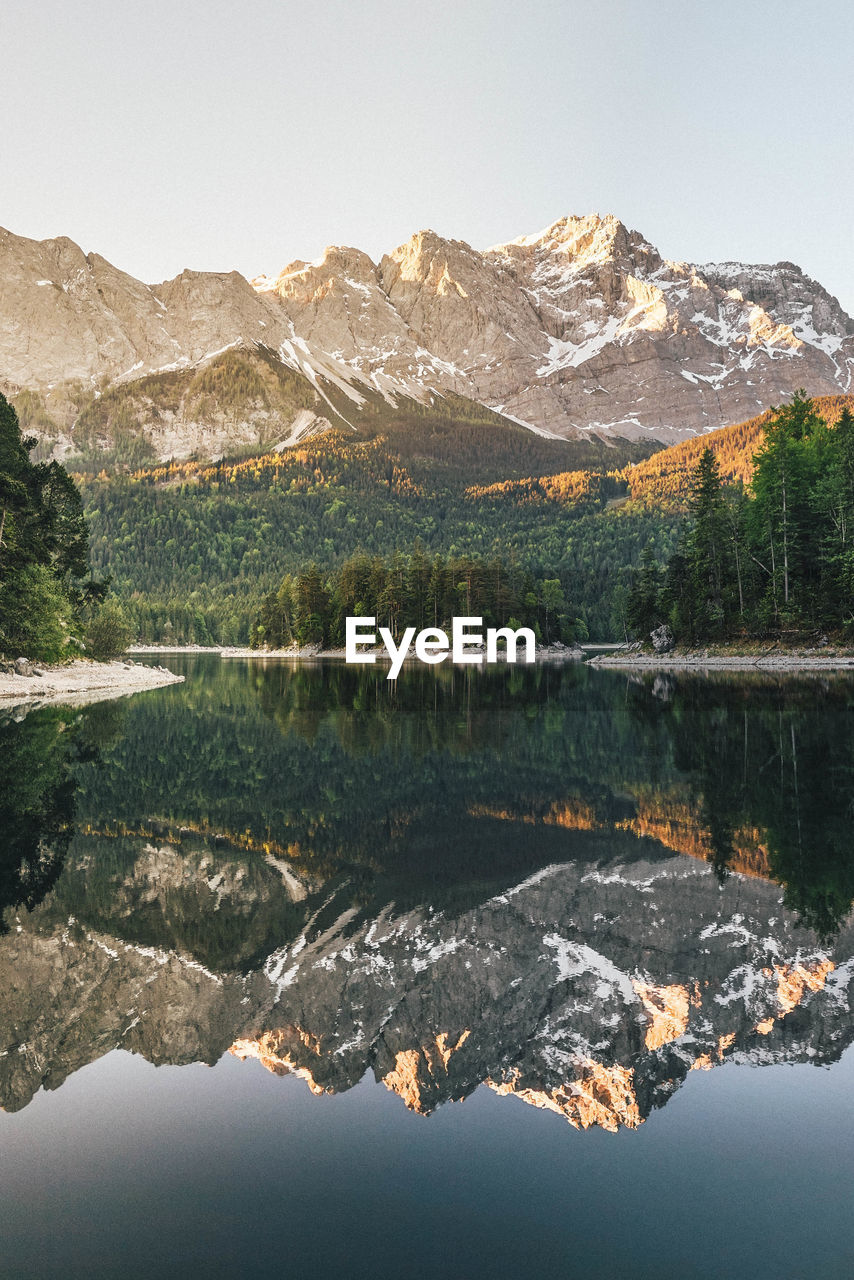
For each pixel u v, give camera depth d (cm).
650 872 1101
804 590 6681
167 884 1082
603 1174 469
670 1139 506
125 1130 526
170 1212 440
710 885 1034
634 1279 376
